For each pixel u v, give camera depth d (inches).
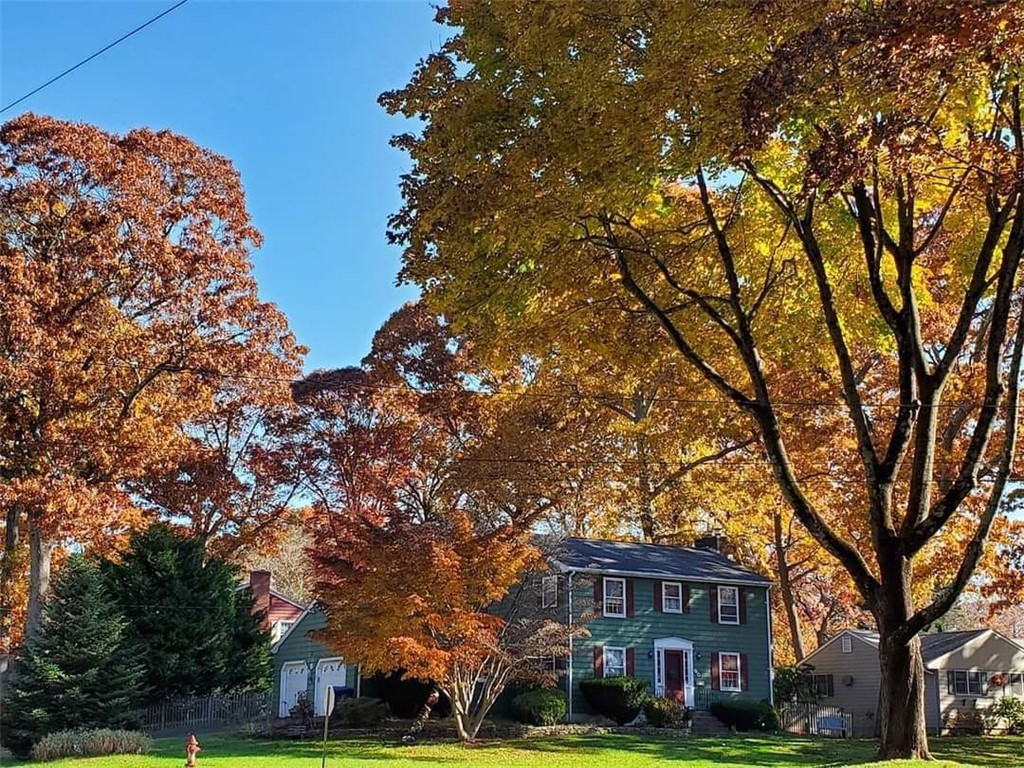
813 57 419.5
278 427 1648.6
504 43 538.6
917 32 390.9
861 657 1524.4
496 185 523.2
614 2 486.0
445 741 988.6
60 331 1154.0
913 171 489.1
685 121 473.7
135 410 1261.1
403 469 1615.4
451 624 901.2
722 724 1278.3
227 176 1323.8
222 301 1288.1
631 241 625.3
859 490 1035.9
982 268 560.4
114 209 1215.6
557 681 1231.5
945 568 1032.8
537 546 1178.6
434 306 584.7
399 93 587.5
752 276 656.4
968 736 1349.7
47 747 914.7
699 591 1374.3
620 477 1601.9
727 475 1519.4
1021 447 950.4
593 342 666.2
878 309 604.7
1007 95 496.1
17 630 1587.1
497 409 1565.0
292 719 1202.0
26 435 1175.0
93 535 1130.7
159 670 1314.0
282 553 2802.7
